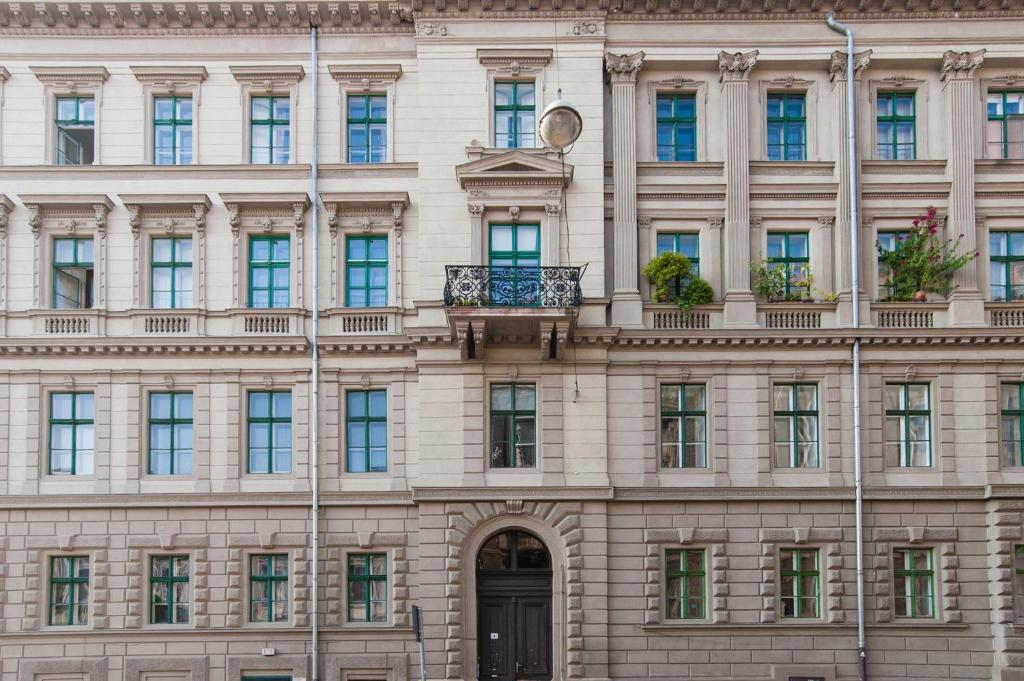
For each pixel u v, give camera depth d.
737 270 25.20
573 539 24.09
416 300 24.73
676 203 25.61
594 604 23.94
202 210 25.47
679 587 24.53
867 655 23.97
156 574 24.72
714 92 26.00
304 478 24.78
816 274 25.44
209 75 26.08
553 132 19.16
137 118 26.02
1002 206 25.53
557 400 24.69
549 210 25.06
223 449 24.91
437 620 23.91
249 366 25.17
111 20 25.89
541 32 25.78
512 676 24.31
